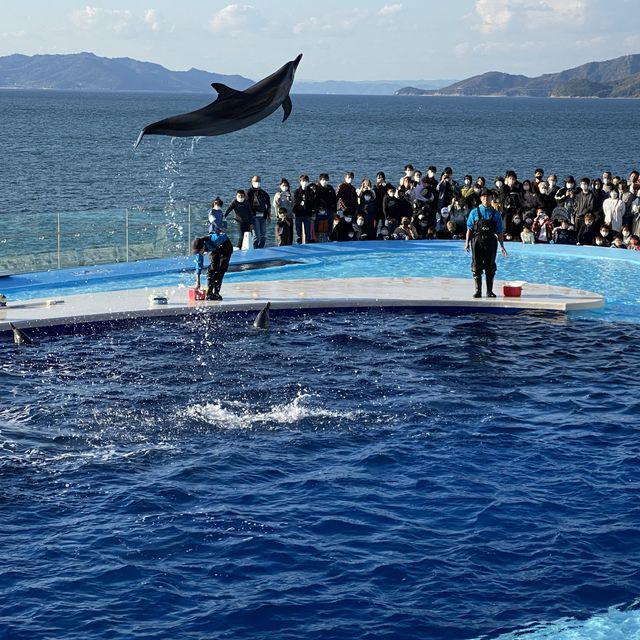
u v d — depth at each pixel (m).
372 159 95.38
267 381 17.44
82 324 20.84
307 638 9.67
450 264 28.97
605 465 13.91
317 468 13.71
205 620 9.92
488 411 16.11
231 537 11.64
